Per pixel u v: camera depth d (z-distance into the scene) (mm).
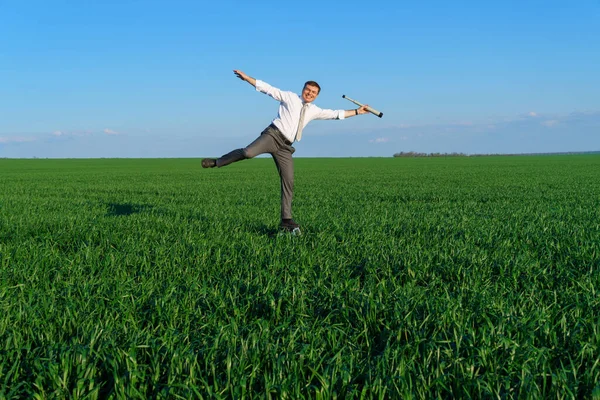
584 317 4723
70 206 16328
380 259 7199
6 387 3514
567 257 7312
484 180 34125
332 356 4008
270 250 7898
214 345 3920
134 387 3398
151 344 4031
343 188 26156
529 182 31312
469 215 13359
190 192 23344
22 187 27422
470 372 3604
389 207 16031
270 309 5094
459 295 5301
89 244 8578
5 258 7309
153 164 86562
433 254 7441
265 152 9242
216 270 6820
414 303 5020
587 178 36031
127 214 14180
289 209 9719
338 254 7680
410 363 3719
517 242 8781
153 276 6387
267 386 3318
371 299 5004
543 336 4277
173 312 4875
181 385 3295
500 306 4906
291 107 9055
